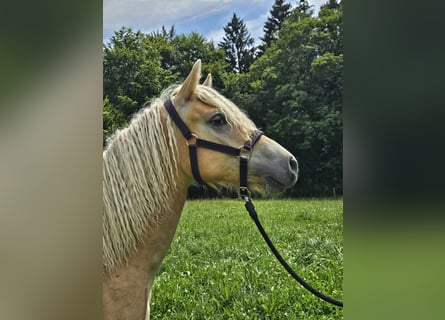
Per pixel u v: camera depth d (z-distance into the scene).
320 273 2.16
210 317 1.92
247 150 1.29
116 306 1.20
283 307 1.90
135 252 1.22
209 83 1.45
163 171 1.25
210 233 2.97
